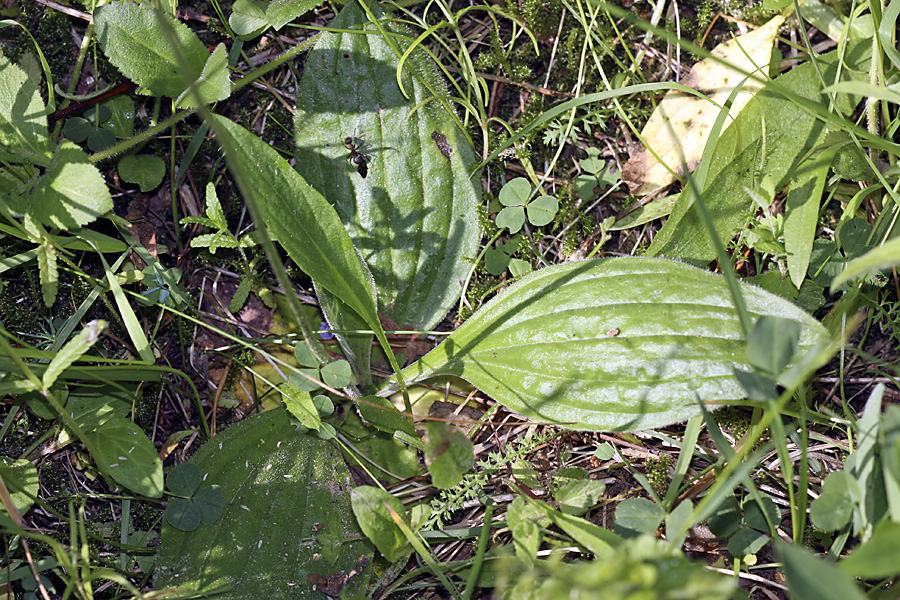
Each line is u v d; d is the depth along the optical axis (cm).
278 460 39
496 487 39
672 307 37
